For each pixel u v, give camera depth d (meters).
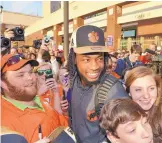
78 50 1.80
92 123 1.75
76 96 1.90
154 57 6.59
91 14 22.67
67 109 2.14
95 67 1.78
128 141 1.45
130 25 18.36
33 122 1.58
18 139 1.33
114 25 18.91
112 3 18.88
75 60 2.00
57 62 4.46
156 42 14.96
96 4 20.92
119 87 1.75
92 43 1.83
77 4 24.06
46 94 2.26
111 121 1.48
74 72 2.03
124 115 1.44
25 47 5.71
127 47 17.64
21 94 1.61
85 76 1.84
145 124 1.49
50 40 5.76
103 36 1.93
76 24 24.39
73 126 1.95
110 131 1.52
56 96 2.26
